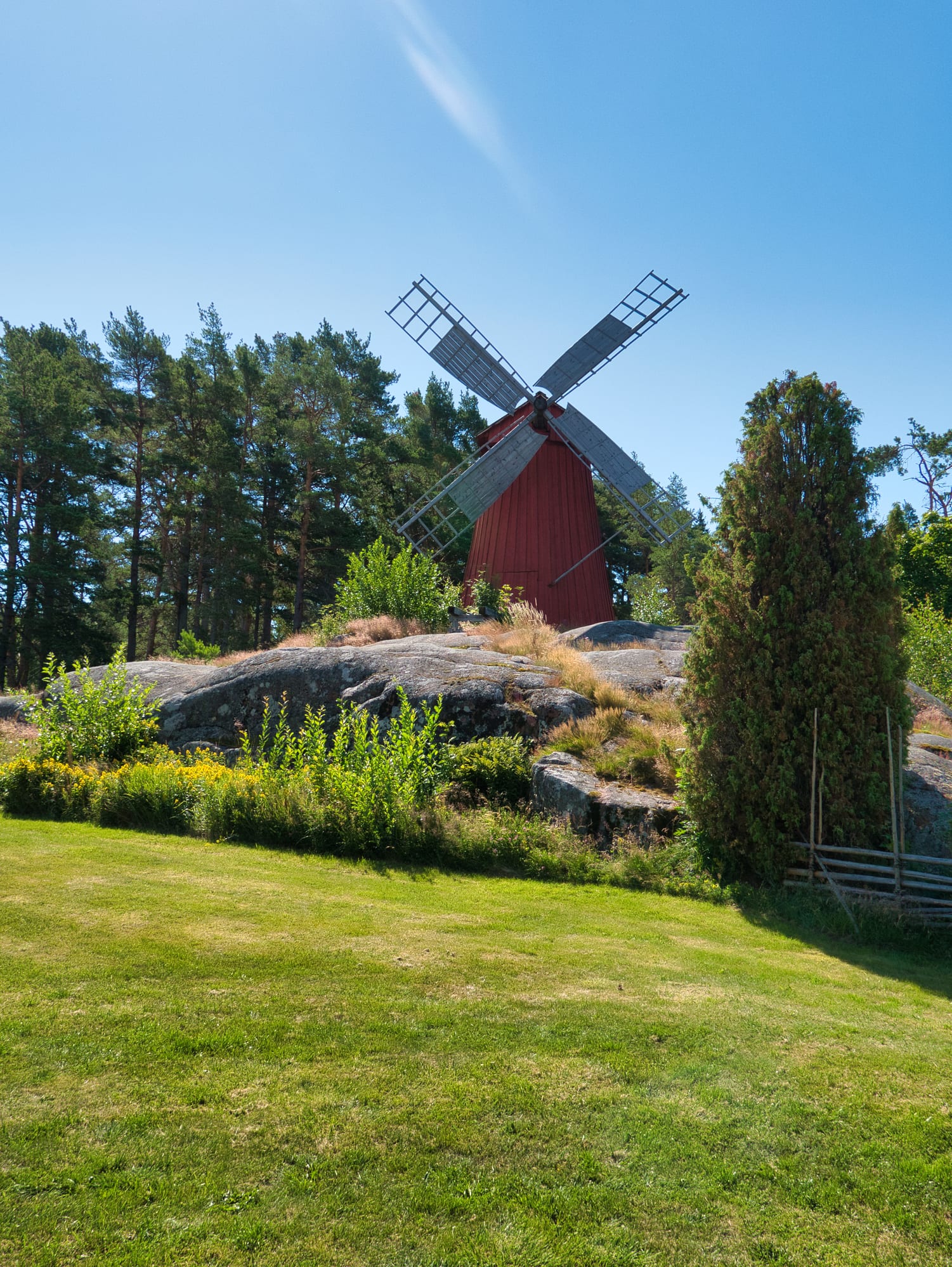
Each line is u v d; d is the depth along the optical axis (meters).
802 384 9.96
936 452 40.00
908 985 6.43
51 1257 2.71
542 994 5.38
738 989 5.89
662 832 9.88
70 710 12.38
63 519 36.22
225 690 14.56
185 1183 3.14
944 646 19.95
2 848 8.07
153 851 8.49
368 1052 4.30
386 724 13.14
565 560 26.06
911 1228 3.23
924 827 9.44
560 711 12.91
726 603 9.81
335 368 40.75
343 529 40.09
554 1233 3.05
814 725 9.01
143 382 41.22
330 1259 2.83
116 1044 4.12
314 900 7.18
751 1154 3.66
